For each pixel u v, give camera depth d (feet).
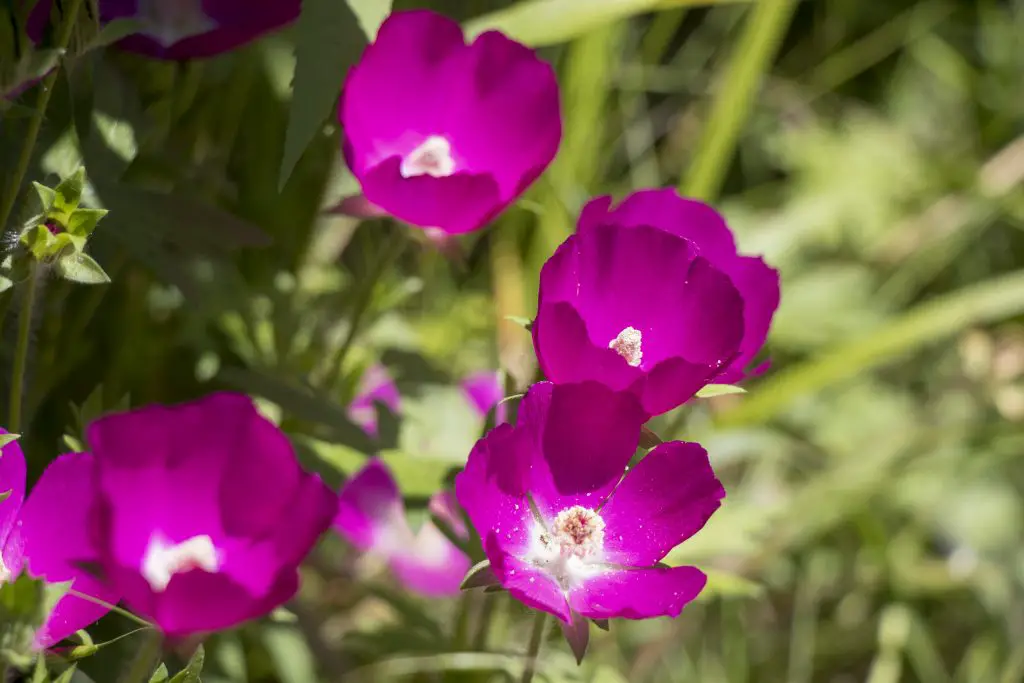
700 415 2.69
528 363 2.15
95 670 1.92
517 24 2.07
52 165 1.87
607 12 2.08
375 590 2.17
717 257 1.82
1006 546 2.85
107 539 1.61
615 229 1.74
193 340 2.26
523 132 1.91
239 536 1.69
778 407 2.53
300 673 2.25
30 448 2.08
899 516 2.91
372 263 2.16
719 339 1.75
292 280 2.31
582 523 1.73
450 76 1.91
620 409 1.71
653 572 1.72
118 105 1.94
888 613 2.78
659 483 1.74
